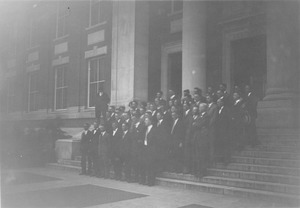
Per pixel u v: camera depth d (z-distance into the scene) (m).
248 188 5.99
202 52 10.38
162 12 13.12
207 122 7.05
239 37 11.20
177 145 7.52
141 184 7.31
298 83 9.04
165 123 7.62
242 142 7.47
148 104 9.24
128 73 11.84
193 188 6.57
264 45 11.03
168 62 12.96
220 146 7.19
